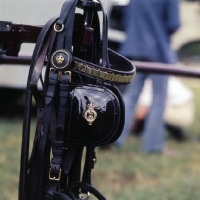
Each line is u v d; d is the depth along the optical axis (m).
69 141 1.97
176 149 6.29
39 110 1.99
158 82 5.79
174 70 3.76
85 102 1.94
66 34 1.98
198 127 7.73
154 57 5.70
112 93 1.97
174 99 6.99
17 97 7.05
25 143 1.98
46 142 1.96
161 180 4.79
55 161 1.96
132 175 4.96
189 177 4.82
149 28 5.70
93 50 2.18
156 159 5.56
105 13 2.02
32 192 2.01
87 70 1.96
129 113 5.82
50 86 1.97
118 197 4.22
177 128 6.94
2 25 2.15
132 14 5.74
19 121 6.97
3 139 5.92
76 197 2.16
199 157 5.82
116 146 5.88
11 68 5.89
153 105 5.88
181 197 4.23
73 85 1.98
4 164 4.90
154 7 5.64
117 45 7.38
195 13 17.89
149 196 4.27
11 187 4.36
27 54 3.49
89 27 2.08
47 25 2.02
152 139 5.85
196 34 18.25
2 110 7.17
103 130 1.95
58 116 1.95
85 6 2.06
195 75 3.78
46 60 2.17
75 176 2.15
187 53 18.97
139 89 5.82
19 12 3.41
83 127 1.94
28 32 2.17
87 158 2.15
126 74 2.00
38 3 3.42
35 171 2.02
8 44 2.30
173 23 5.68
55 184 1.98
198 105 10.87
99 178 4.80
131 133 6.92
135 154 5.76
